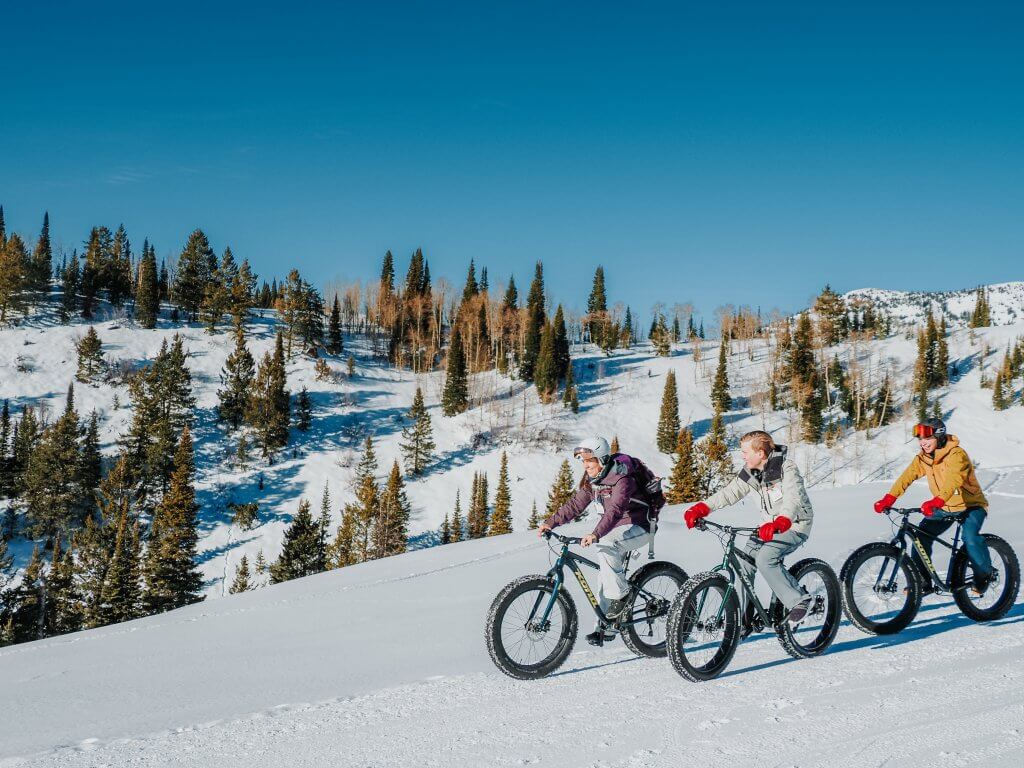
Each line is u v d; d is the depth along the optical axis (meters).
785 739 3.20
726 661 4.52
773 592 4.81
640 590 5.25
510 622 4.80
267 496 69.44
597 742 3.28
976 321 140.62
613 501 4.98
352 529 58.09
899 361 110.75
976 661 4.35
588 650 5.50
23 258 101.06
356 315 140.62
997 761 2.83
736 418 92.25
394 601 9.83
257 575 55.91
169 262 141.75
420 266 144.00
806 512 4.80
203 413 83.00
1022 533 11.09
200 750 3.51
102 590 41.44
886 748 3.03
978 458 81.38
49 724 4.68
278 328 106.50
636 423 90.12
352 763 3.18
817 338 116.44
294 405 87.25
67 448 62.38
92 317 105.69
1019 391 98.12
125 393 84.06
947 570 5.80
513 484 73.69
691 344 135.88
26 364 86.12
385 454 79.62
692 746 3.17
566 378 102.62
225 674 5.99
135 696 5.40
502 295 130.50
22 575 54.38
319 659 6.31
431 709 3.97
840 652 4.88
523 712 3.82
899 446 83.12
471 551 15.18
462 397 90.06
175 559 45.16
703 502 5.11
